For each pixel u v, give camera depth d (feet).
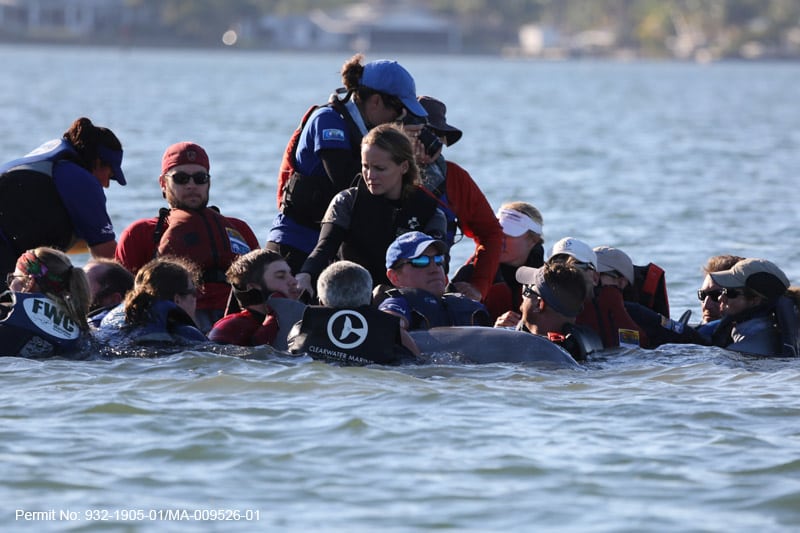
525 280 111.24
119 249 118.73
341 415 89.61
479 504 73.82
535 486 76.74
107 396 92.79
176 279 106.32
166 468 79.00
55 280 104.12
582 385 100.07
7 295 105.70
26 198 110.52
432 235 110.63
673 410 92.63
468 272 118.11
